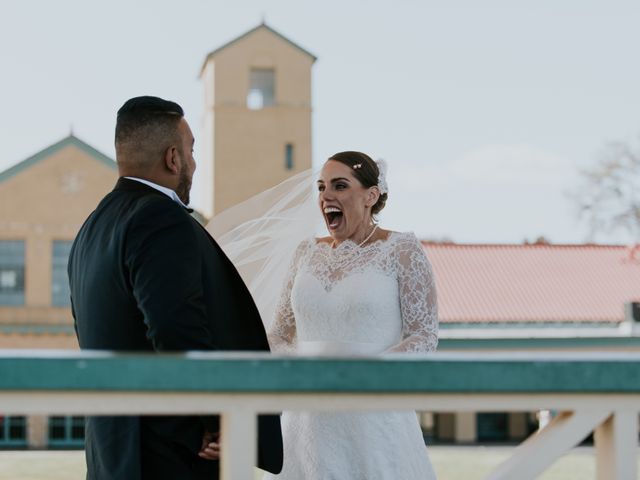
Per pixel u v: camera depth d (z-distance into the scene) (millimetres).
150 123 2529
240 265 3893
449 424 26812
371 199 3486
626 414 1200
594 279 28578
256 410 1166
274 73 34438
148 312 2271
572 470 12750
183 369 1140
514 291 27688
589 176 31844
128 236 2348
